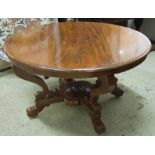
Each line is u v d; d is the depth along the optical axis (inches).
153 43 115.2
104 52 54.4
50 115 69.7
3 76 90.1
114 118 67.9
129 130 63.4
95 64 49.5
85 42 60.3
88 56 52.9
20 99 76.5
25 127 65.3
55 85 83.4
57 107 73.0
